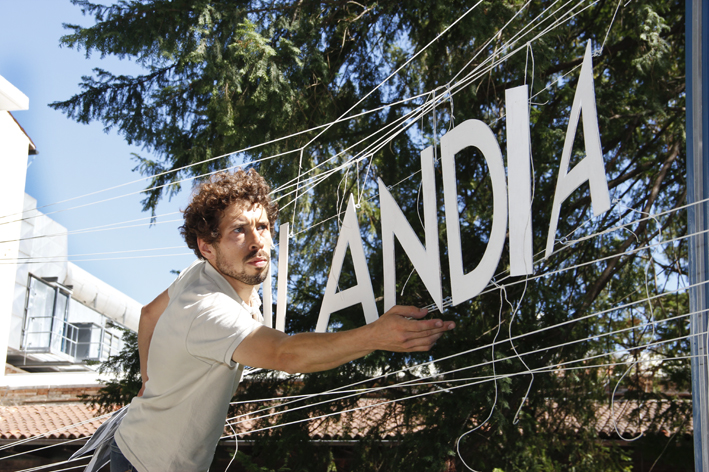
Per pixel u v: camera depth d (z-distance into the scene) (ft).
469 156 20.97
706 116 6.44
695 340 6.41
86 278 59.77
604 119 20.84
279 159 20.08
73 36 18.83
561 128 21.12
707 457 6.19
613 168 23.40
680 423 23.34
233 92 19.47
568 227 22.18
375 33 21.59
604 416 27.17
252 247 6.63
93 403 22.27
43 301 50.06
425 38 20.22
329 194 20.86
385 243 7.42
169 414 6.17
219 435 6.43
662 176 22.08
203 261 7.20
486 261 6.44
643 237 22.09
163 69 21.03
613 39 22.65
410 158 20.72
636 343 23.03
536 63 18.06
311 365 5.53
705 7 6.55
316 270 21.61
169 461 6.19
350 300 7.64
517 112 6.38
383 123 20.86
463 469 18.83
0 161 38.68
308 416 20.12
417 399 20.34
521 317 20.38
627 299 22.77
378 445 21.20
